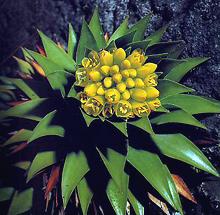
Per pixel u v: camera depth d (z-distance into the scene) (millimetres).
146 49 529
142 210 555
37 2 771
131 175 555
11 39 804
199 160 517
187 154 521
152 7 662
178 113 517
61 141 535
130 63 488
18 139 559
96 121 518
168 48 533
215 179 594
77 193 550
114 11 701
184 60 517
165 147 527
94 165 527
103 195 560
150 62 513
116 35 570
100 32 558
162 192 495
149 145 528
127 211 570
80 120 525
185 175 584
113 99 471
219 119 581
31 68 613
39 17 778
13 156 632
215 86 587
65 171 500
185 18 617
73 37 578
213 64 583
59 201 569
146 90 483
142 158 517
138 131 530
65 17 757
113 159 491
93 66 491
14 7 792
